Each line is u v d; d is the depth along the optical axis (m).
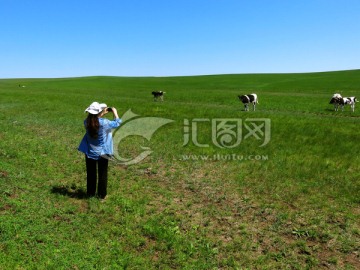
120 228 6.86
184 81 92.81
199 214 7.73
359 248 6.37
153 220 7.25
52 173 9.89
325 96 44.47
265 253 6.24
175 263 5.84
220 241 6.54
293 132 16.56
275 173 10.34
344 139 15.05
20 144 12.92
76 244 6.09
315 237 6.75
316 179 9.83
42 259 5.53
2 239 5.91
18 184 8.40
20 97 33.53
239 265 5.84
